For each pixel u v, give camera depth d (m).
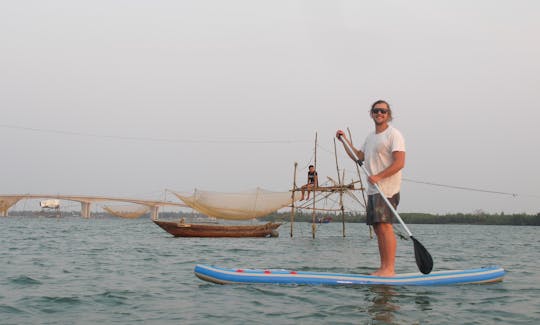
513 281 7.57
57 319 4.91
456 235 37.09
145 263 10.89
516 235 38.44
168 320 4.82
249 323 4.64
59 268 9.66
